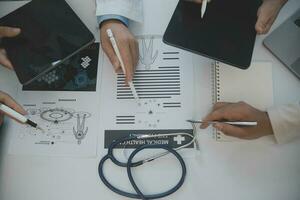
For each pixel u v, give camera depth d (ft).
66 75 2.60
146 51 2.62
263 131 2.33
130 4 2.61
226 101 2.48
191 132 2.42
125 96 2.53
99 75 2.59
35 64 2.37
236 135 2.30
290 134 2.33
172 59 2.60
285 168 2.34
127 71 2.39
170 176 2.34
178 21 2.38
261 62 2.55
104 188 2.35
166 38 2.34
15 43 2.44
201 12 2.37
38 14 2.55
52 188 2.36
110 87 2.56
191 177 2.33
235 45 2.34
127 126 2.46
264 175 2.32
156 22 2.70
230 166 2.35
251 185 2.31
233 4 2.46
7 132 2.50
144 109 2.49
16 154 2.45
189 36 2.35
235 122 2.27
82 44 2.44
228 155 2.37
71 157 2.42
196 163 2.35
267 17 2.38
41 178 2.39
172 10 2.73
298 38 2.60
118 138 2.44
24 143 2.47
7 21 2.54
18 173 2.41
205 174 2.33
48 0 2.61
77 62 2.63
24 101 2.56
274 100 2.47
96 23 2.72
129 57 2.41
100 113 2.50
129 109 2.50
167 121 2.45
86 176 2.38
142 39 2.65
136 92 2.53
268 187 2.30
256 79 2.52
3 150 2.47
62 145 2.45
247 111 2.29
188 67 2.57
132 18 2.61
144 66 2.59
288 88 2.50
